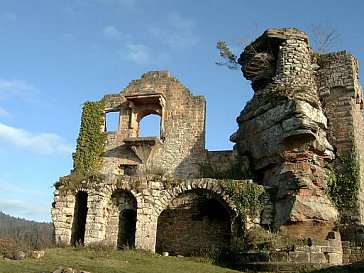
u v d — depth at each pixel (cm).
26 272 1759
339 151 3094
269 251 2383
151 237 2880
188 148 3697
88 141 3859
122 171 3759
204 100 3812
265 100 3183
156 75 3956
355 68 3350
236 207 2827
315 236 2655
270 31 3416
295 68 3228
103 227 2977
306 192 2748
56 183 3128
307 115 2911
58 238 2983
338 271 2105
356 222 2869
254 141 3203
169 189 2970
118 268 2038
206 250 2869
